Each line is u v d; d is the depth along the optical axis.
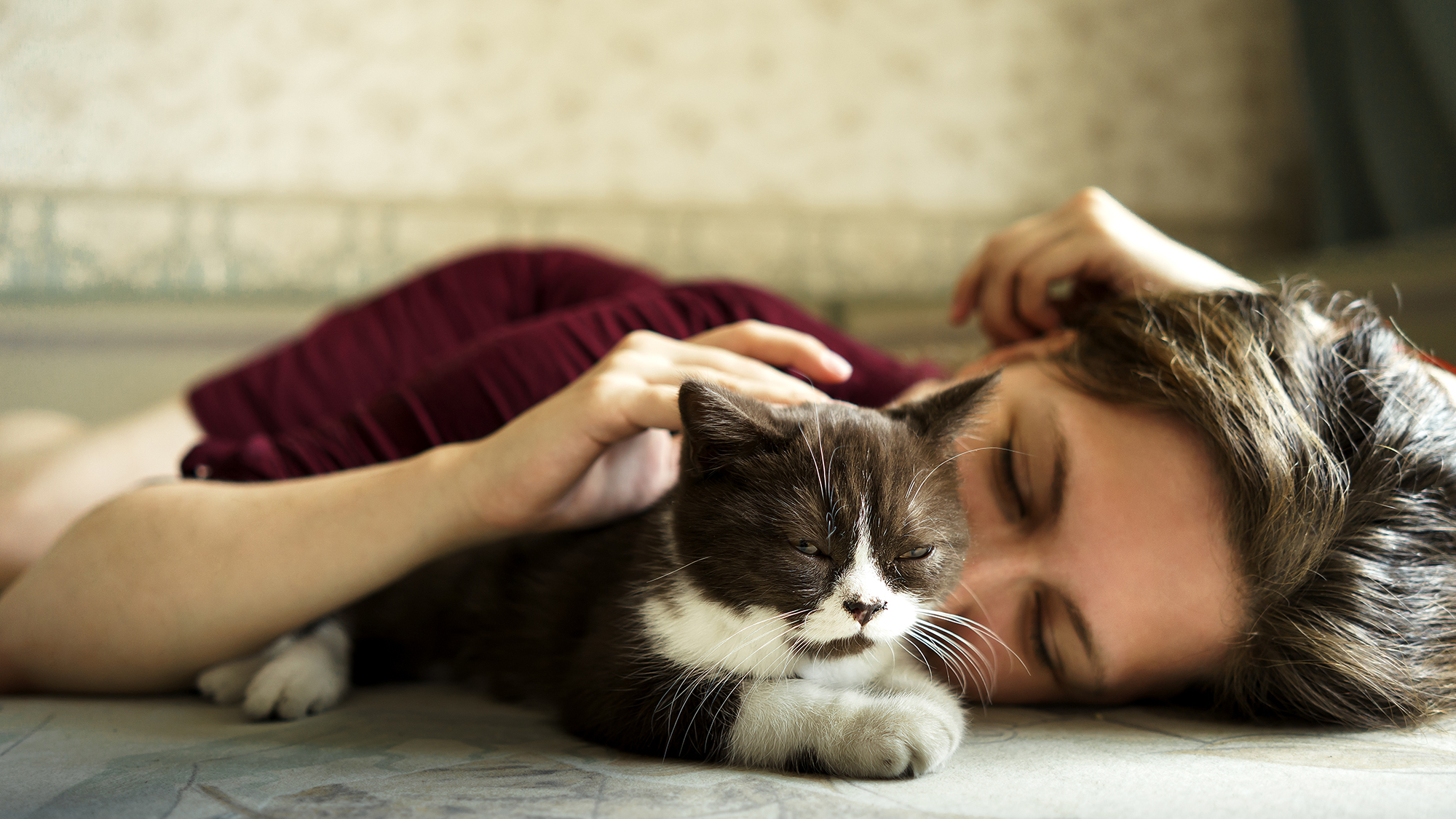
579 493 1.32
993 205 4.68
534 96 4.35
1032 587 1.31
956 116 4.64
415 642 1.52
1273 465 1.18
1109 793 0.92
